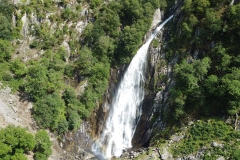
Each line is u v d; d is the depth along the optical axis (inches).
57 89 2449.6
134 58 2736.2
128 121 2561.5
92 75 2583.7
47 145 2017.7
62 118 2331.4
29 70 2378.2
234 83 1948.8
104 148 2432.3
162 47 2640.3
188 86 2135.8
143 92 2586.1
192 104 2155.5
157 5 2908.5
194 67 2144.4
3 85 2319.1
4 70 2415.1
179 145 2023.9
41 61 2554.1
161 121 2299.5
